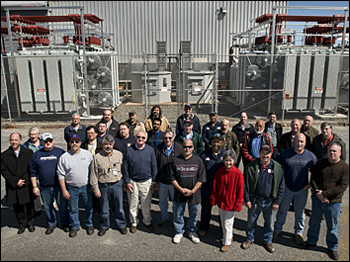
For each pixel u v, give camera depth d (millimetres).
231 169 4137
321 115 12609
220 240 4523
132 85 15406
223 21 18938
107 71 12062
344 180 3943
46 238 4633
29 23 14398
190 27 18859
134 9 18672
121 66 18359
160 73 14828
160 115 6125
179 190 4312
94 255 4191
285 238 4613
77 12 18750
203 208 4613
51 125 11648
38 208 5320
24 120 12266
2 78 12859
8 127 11414
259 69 12102
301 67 11367
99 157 4543
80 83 11930
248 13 18953
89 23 13102
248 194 4223
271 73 11570
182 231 4609
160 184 4832
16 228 4934
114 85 13766
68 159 4473
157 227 4965
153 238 4637
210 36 19000
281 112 12555
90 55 11539
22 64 11453
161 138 5652
